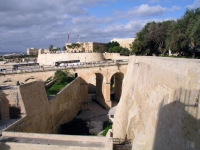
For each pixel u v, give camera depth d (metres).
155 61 21.66
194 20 37.81
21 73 48.19
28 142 17.36
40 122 25.72
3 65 67.56
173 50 44.28
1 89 23.25
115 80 60.50
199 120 10.86
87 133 34.75
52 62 77.81
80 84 51.69
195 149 10.73
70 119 40.88
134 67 33.28
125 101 31.53
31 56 146.38
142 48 64.06
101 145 17.05
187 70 13.35
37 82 26.53
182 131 12.69
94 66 52.81
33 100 24.80
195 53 44.59
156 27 60.91
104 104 52.97
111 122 40.28
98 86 58.47
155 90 20.45
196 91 11.70
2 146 16.98
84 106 50.66
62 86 44.56
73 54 76.69
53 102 30.91
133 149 19.12
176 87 14.98
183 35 39.84
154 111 19.42
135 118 24.88
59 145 16.62
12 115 22.83
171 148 13.62
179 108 13.82
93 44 124.38
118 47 105.19
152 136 17.91
